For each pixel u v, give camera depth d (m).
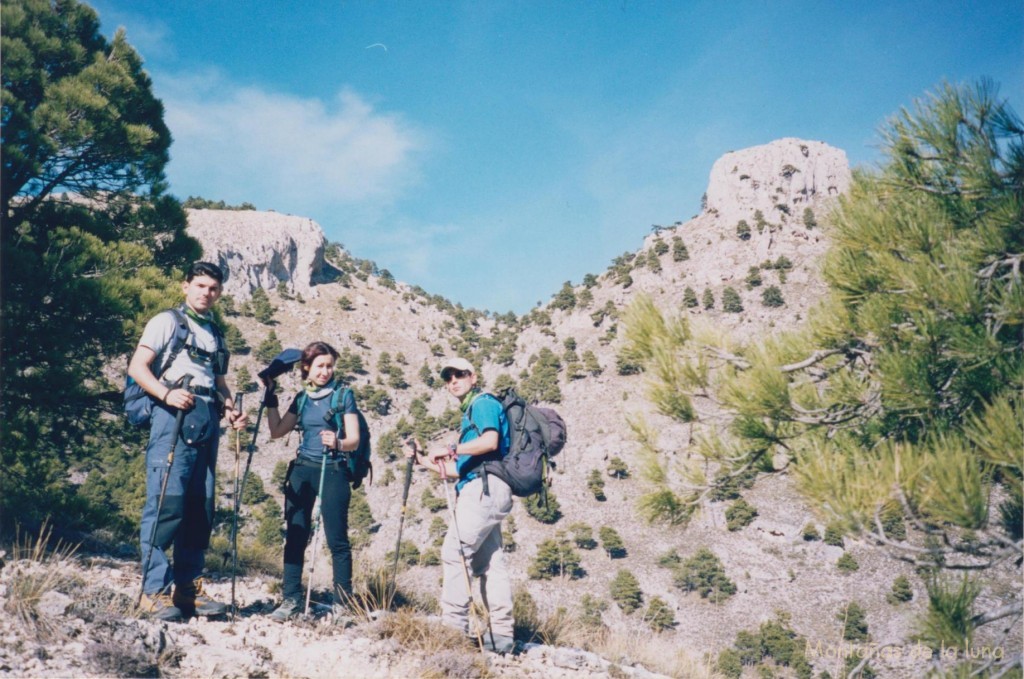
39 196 11.94
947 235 4.41
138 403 4.02
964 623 3.53
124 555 6.95
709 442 4.57
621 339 4.84
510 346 191.12
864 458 4.04
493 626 4.68
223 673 3.39
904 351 4.27
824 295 4.84
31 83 11.41
